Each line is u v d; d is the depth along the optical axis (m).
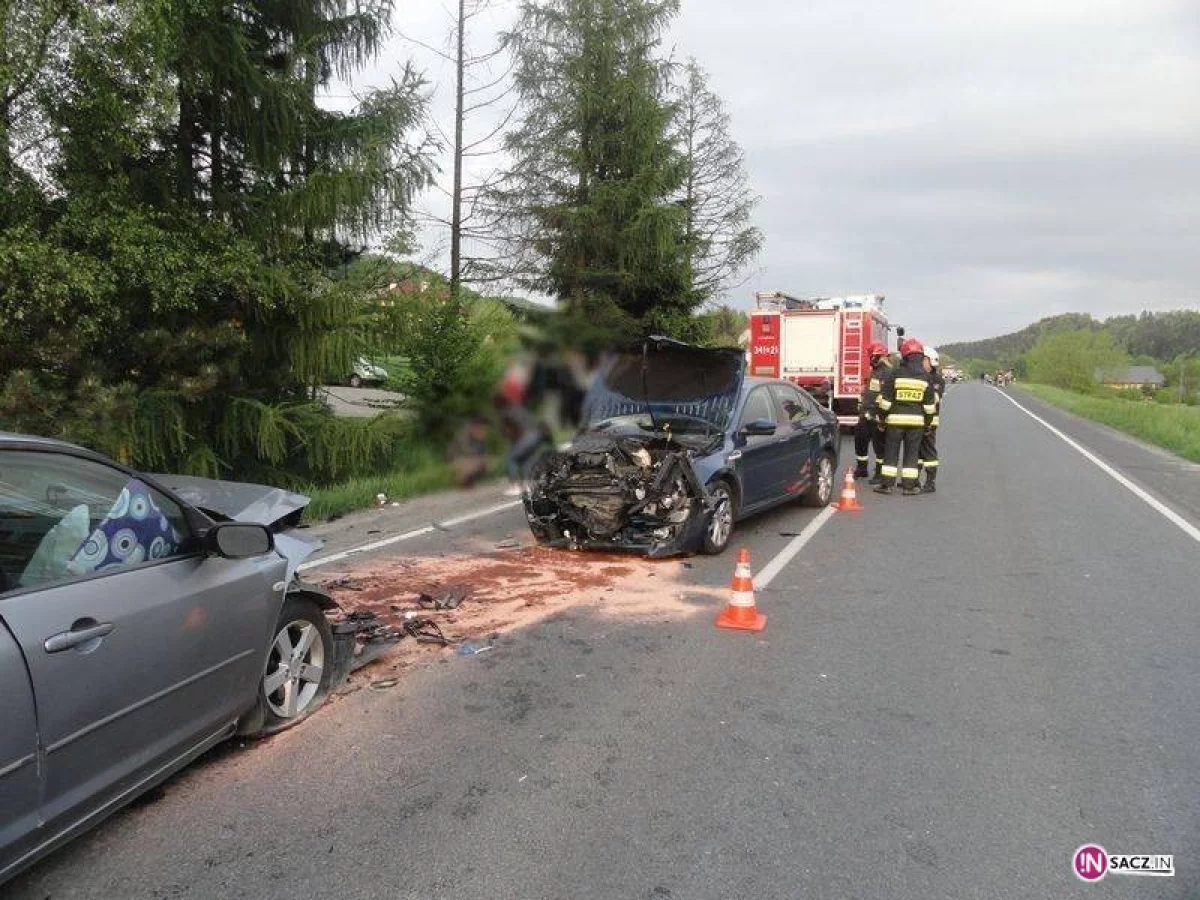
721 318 20.33
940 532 8.55
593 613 5.76
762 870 2.88
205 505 4.09
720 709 4.20
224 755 3.70
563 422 9.61
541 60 15.40
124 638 2.86
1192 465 14.27
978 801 3.33
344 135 10.43
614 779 3.50
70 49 7.14
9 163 7.37
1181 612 5.83
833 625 5.54
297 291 9.50
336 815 3.22
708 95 18.86
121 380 8.63
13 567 2.67
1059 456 15.53
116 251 7.71
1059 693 4.40
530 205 15.32
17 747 2.43
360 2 10.64
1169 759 3.67
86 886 2.78
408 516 9.27
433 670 4.71
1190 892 2.76
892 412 10.85
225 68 8.98
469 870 2.87
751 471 8.00
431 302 11.31
